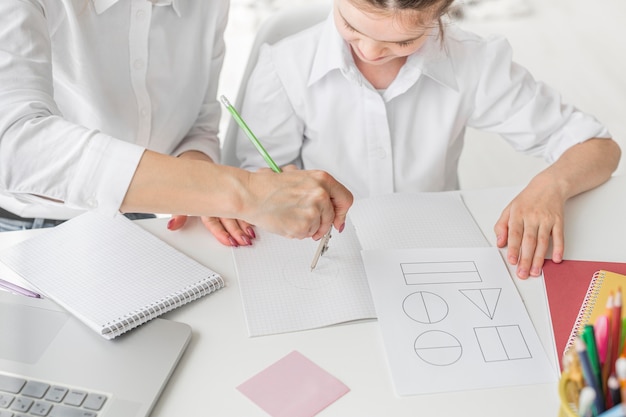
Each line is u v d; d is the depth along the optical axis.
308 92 1.35
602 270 1.00
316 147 1.39
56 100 1.21
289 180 0.89
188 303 0.93
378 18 1.02
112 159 0.86
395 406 0.80
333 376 0.83
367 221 1.09
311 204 0.88
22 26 0.92
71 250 0.99
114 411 0.77
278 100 1.37
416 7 1.00
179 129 1.33
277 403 0.79
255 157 1.39
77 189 0.87
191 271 0.96
